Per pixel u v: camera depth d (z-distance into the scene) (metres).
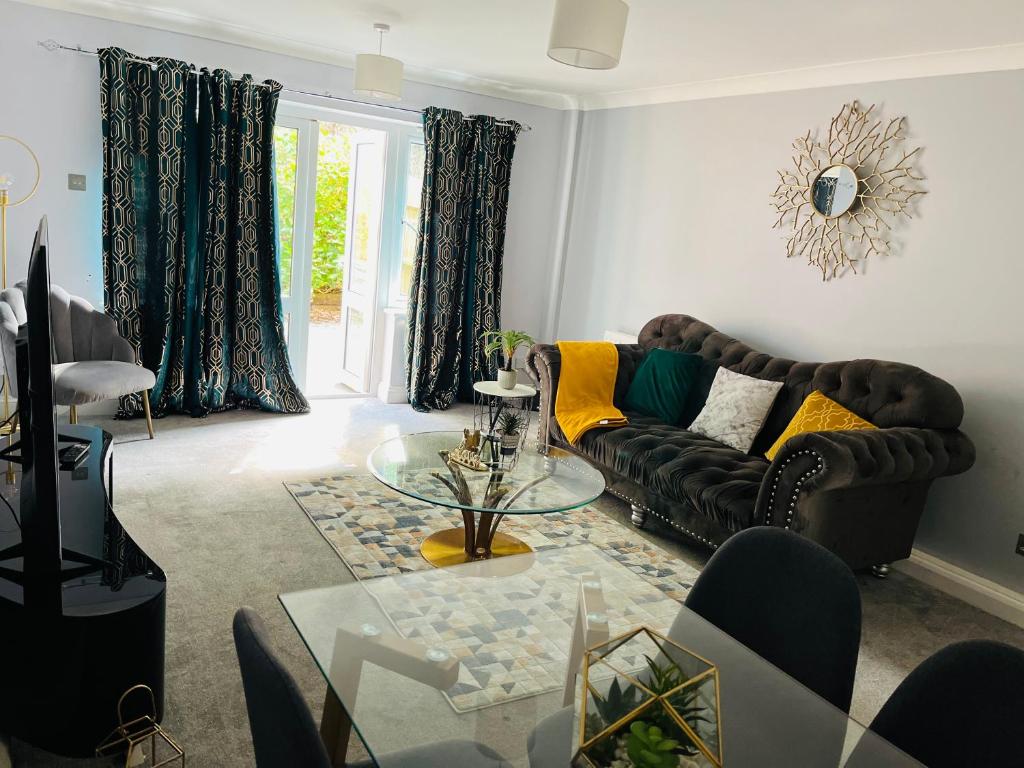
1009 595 3.39
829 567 1.63
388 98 4.59
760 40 3.72
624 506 4.23
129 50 4.53
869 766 1.32
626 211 5.59
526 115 5.93
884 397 3.52
